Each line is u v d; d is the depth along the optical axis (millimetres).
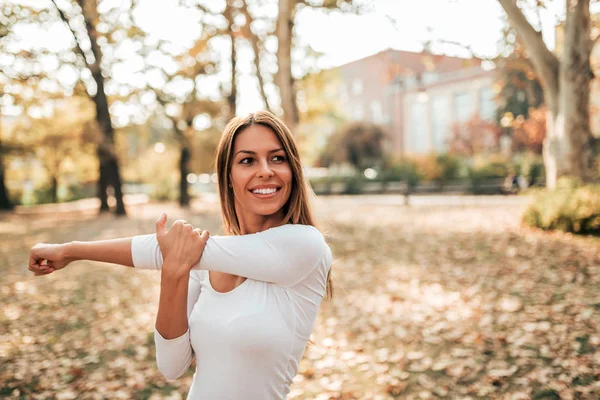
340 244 10258
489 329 4719
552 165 11039
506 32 11055
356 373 4027
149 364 4285
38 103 15797
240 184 1412
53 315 5770
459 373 3848
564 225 9547
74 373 4086
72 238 12688
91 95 18531
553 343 4207
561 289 5766
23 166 31797
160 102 19641
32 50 14133
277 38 10891
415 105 46688
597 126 13312
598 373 3604
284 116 11086
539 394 3438
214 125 21094
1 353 4523
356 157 40062
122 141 23234
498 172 27250
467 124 33938
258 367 1297
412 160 32844
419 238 10680
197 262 1299
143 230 13906
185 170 24219
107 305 6188
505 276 6680
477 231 10906
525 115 28578
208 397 1302
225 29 11945
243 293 1322
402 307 5707
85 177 33062
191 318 1388
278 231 1323
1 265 9016
